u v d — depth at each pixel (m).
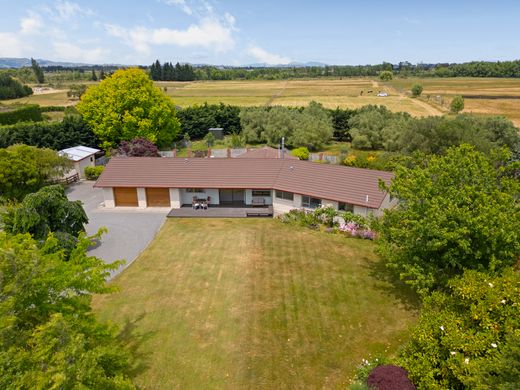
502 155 18.91
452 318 13.38
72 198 37.75
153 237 28.55
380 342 16.50
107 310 19.00
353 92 121.88
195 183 34.28
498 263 15.61
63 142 51.38
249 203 35.56
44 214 24.14
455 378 12.13
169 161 36.81
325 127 59.25
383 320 18.00
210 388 14.16
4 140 47.78
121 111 50.59
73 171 43.25
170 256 25.19
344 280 21.72
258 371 14.98
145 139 46.97
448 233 15.62
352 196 30.03
